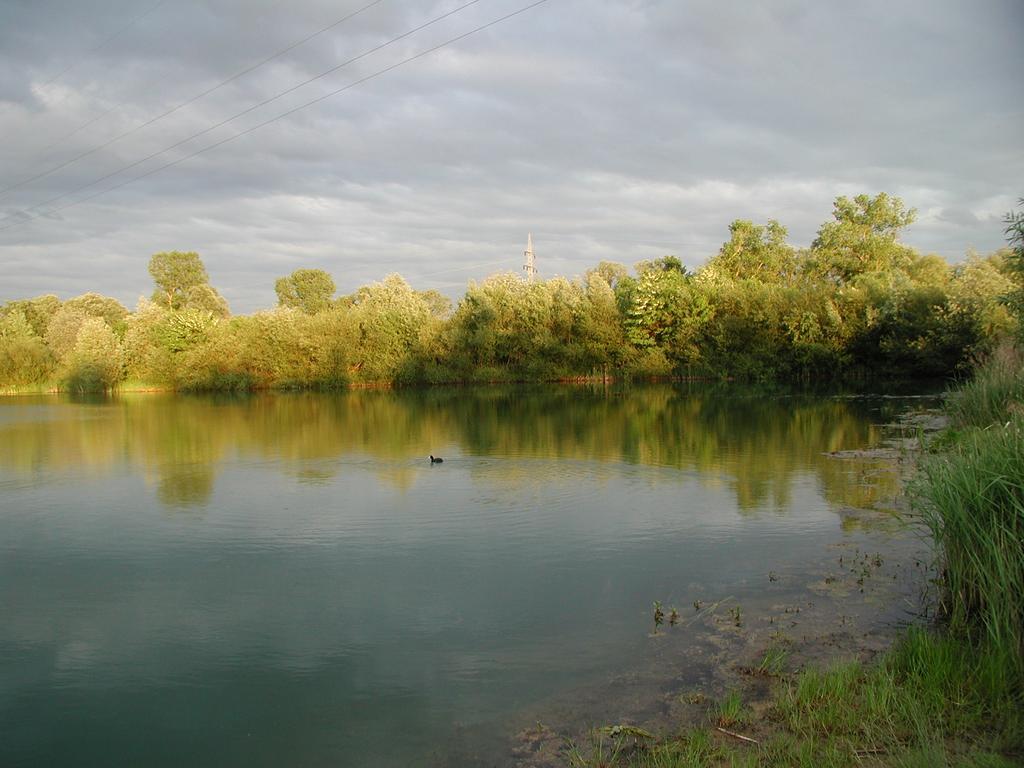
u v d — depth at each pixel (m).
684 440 20.86
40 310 77.75
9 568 10.28
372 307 52.84
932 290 40.44
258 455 20.02
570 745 5.42
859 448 18.45
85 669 7.15
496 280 52.66
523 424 26.14
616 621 7.78
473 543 10.92
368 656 7.22
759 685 6.16
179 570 10.05
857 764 4.75
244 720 6.14
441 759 5.40
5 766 5.60
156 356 52.47
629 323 48.44
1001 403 15.73
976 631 6.80
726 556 9.84
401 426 26.41
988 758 4.64
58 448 22.36
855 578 8.70
